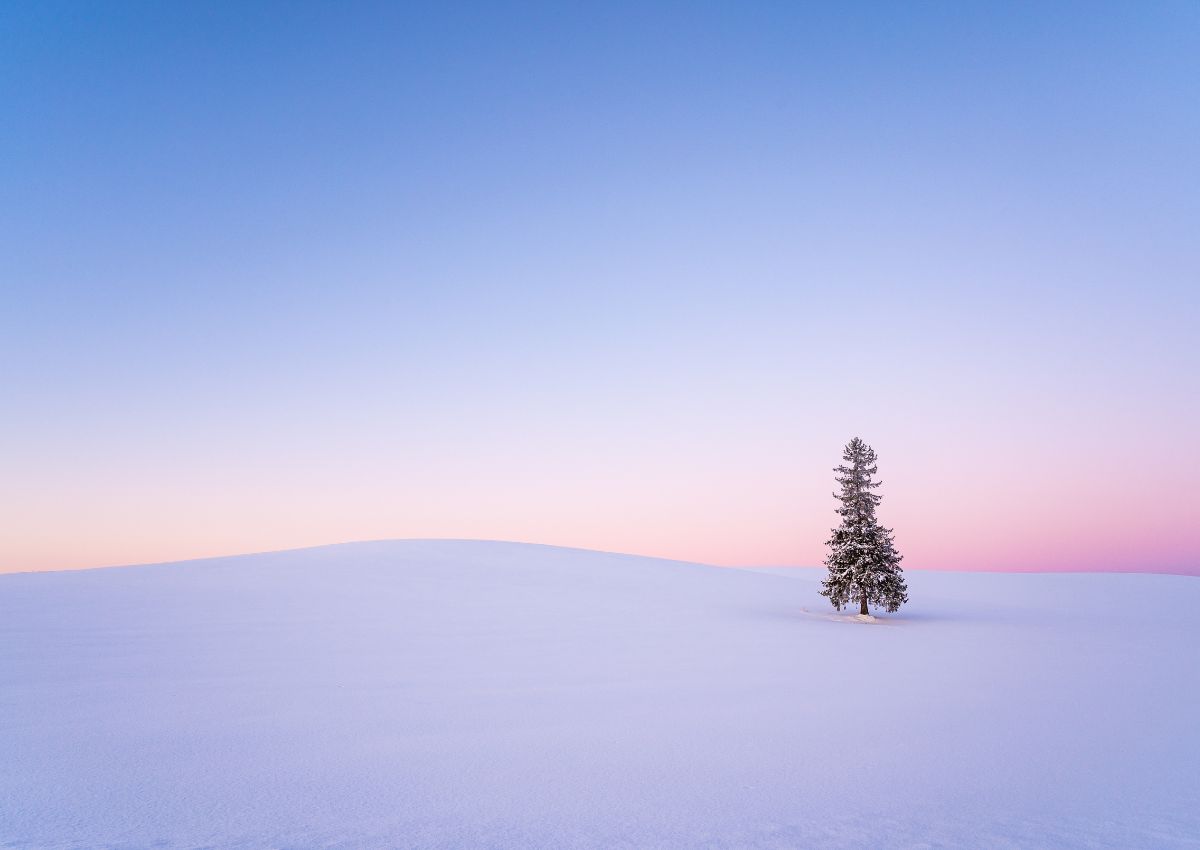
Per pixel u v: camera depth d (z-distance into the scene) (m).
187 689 16.92
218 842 7.61
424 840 7.71
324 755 11.38
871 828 8.22
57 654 22.09
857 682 19.23
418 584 48.53
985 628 36.91
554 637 28.05
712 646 26.30
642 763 11.06
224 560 60.88
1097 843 7.84
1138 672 22.14
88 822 8.24
